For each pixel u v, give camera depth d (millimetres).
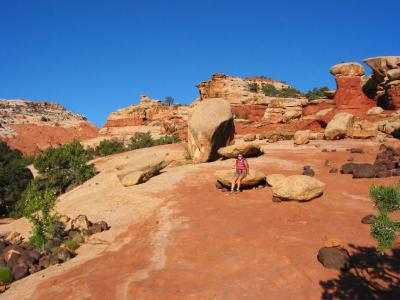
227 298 8398
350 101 47062
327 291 8109
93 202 20516
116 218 17031
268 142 38906
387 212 7027
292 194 14703
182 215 15109
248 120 59688
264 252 10445
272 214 13555
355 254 9633
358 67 47250
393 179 16984
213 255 10820
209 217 14211
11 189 41438
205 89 73625
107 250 12945
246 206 15062
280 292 8352
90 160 46438
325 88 79438
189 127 27938
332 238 10562
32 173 53469
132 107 102562
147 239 13016
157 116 96562
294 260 9672
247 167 17266
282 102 56125
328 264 9070
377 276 8406
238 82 73500
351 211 13312
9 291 10703
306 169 20016
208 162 27234
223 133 27469
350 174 19016
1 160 57156
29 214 15500
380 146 26406
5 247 15789
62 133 127500
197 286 9133
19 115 139875
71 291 9836
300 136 32906
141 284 9547
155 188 20359
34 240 14547
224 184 18156
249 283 8922
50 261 12578
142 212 17141
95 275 10750
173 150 43031
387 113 42375
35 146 114000
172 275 9867
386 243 6812
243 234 11914
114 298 9102
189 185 20109
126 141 82438
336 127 33781
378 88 47250
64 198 27500
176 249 11609
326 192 15883
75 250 13750
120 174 23250
